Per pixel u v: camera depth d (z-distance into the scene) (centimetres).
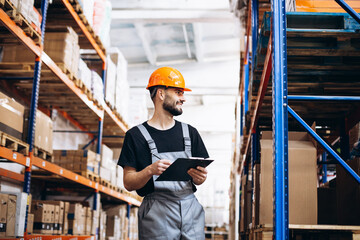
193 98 2177
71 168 822
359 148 444
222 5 1281
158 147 313
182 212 302
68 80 705
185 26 1511
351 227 352
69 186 959
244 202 675
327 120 600
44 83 753
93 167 868
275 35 365
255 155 607
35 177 866
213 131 2252
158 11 1280
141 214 307
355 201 414
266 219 427
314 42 414
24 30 532
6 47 650
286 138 348
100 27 833
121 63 1044
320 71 454
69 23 732
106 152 967
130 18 1284
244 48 820
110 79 947
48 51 682
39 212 656
